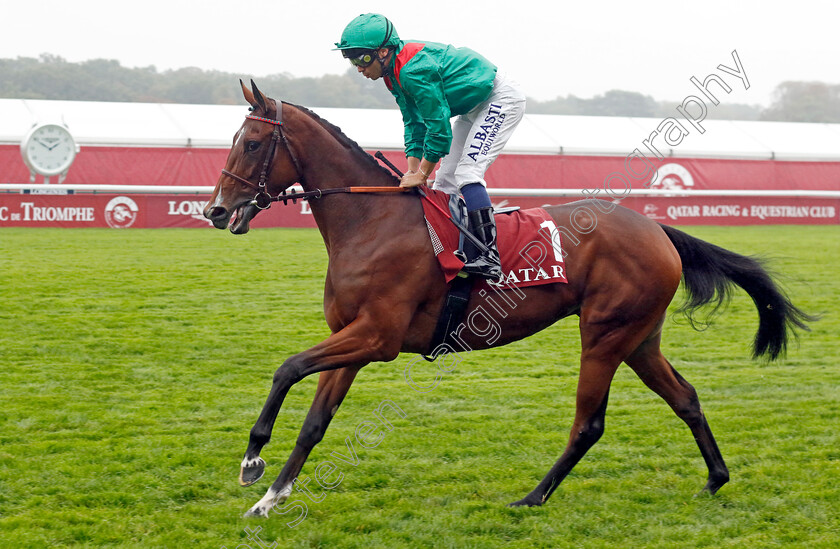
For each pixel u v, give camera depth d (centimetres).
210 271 1241
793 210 2386
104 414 564
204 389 637
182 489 428
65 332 823
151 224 1969
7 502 409
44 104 2330
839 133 2775
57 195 1897
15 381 646
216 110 2441
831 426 552
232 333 838
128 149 2130
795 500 420
